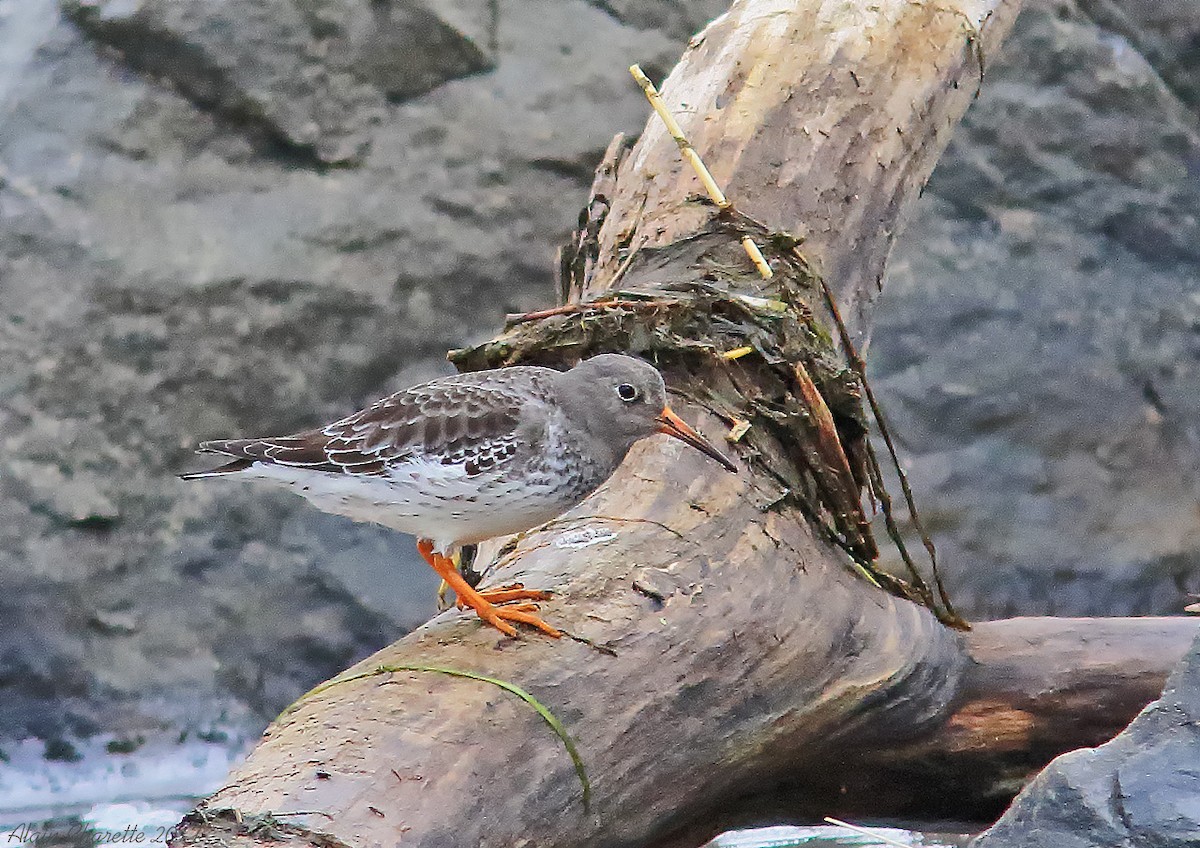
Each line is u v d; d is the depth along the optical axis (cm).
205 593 1308
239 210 1355
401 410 708
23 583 1271
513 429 702
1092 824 532
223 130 1362
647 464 769
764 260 851
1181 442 1493
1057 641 806
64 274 1302
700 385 802
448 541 718
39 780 1227
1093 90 1538
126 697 1277
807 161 912
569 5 1447
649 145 947
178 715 1284
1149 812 525
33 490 1278
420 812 536
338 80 1378
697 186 903
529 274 1406
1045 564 1438
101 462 1298
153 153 1341
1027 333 1493
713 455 742
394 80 1394
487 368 834
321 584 1327
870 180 923
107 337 1305
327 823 513
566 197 1421
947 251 1505
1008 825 552
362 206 1378
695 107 948
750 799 771
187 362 1324
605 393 733
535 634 644
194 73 1350
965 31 991
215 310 1331
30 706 1262
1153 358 1502
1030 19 1533
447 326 1390
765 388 804
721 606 684
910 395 1467
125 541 1298
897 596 797
